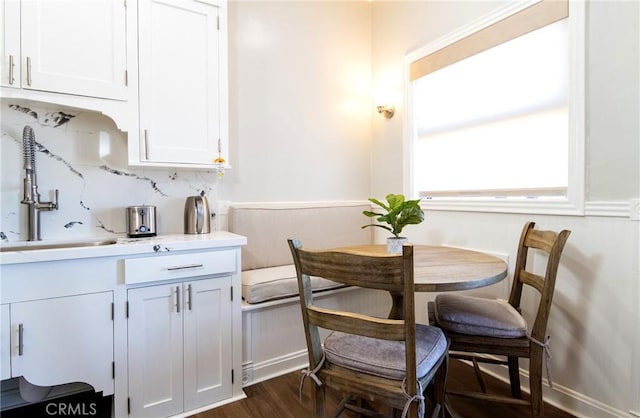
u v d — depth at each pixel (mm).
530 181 1863
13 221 1667
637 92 1431
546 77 1773
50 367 1353
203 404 1679
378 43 2893
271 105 2467
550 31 1748
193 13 1868
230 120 2285
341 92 2828
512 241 1908
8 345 1281
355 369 1100
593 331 1565
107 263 1451
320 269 1046
